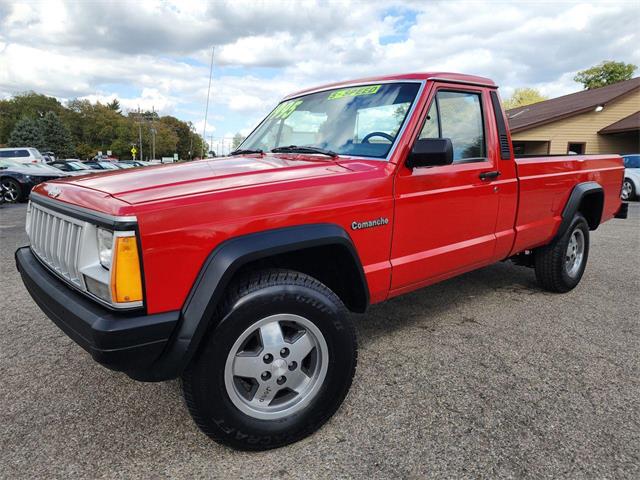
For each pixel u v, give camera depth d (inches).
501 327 144.9
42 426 94.3
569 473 79.8
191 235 77.2
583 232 180.2
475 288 185.9
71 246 83.1
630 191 550.3
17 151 866.1
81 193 87.0
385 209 104.8
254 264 93.4
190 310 76.5
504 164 139.0
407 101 115.6
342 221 96.7
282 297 83.7
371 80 128.2
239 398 84.4
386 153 109.9
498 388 108.0
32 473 80.7
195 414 81.4
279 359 86.6
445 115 121.6
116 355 72.0
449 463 82.6
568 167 166.9
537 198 153.3
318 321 88.4
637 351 127.8
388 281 109.1
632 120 778.8
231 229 81.5
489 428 92.5
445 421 95.0
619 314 156.3
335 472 80.9
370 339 136.3
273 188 87.5
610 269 217.2
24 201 534.0
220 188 83.8
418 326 145.9
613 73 1851.6
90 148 3814.0
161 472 81.3
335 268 103.4
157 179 91.2
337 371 91.6
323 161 110.0
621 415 97.0
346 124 123.2
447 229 122.1
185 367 77.5
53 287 87.5
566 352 127.1
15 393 106.7
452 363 120.5
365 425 94.2
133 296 73.5
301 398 90.0
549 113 885.8
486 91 135.5
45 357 125.3
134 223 72.5
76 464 83.0
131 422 96.0
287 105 147.0
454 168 122.6
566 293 179.9
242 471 81.5
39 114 3809.1
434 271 120.7
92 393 107.0
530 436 90.0
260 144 143.0
